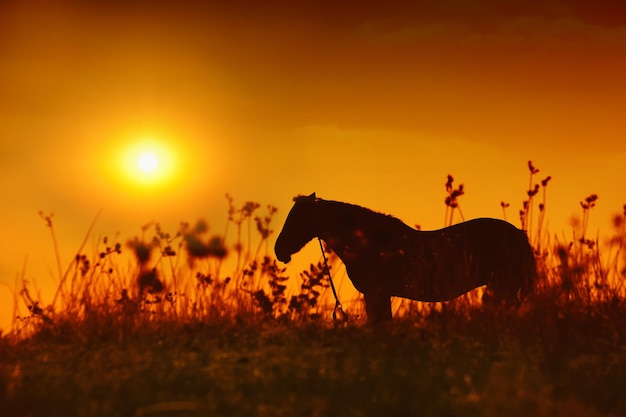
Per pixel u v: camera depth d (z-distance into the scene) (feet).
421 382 54.03
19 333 76.48
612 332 70.08
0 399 53.31
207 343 67.46
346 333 70.03
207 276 78.89
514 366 57.06
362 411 49.47
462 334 68.03
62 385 56.39
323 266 78.84
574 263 77.46
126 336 70.33
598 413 50.62
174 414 49.96
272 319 76.33
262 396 52.34
